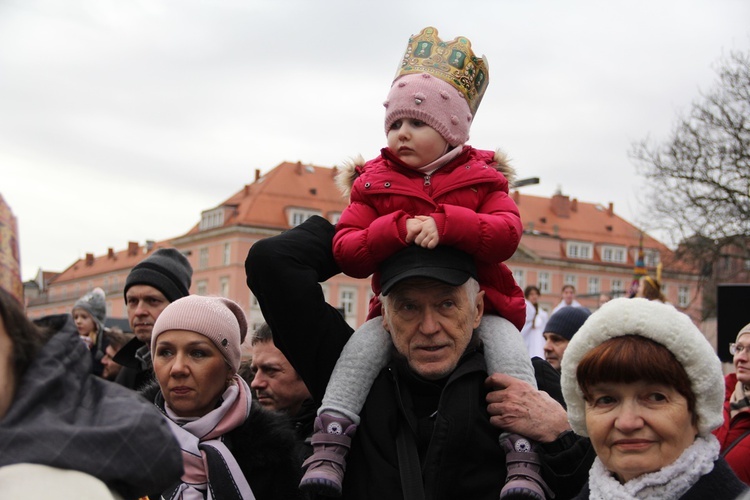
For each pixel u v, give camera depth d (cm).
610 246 7306
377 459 263
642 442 216
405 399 270
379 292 284
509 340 279
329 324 282
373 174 285
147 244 7406
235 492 274
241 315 324
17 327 160
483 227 264
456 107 281
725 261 2762
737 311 588
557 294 6875
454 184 278
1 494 143
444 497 258
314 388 289
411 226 264
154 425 162
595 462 229
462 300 268
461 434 260
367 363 275
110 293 7512
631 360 216
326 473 259
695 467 214
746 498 194
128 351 455
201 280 6438
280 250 275
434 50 287
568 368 233
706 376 218
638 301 226
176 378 290
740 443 407
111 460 154
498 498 261
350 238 276
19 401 153
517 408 262
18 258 163
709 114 2420
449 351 267
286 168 6538
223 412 288
